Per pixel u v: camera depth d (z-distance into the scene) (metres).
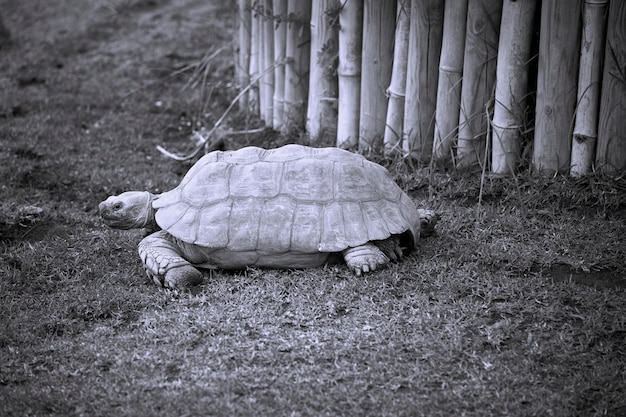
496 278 5.80
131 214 6.25
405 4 7.50
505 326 5.20
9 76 12.32
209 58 11.05
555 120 6.93
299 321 5.36
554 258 6.04
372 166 6.14
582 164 6.95
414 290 5.70
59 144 9.44
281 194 5.82
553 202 6.84
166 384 4.72
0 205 7.57
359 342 5.09
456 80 7.38
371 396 4.58
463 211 6.88
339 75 8.09
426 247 6.31
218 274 6.05
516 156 7.25
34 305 5.75
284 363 4.91
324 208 5.77
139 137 9.77
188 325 5.37
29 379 4.86
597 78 6.76
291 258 5.84
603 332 5.12
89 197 8.02
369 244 5.86
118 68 12.57
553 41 6.75
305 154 6.07
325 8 8.09
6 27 15.01
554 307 5.40
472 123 7.35
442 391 4.62
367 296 5.61
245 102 10.18
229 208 5.81
